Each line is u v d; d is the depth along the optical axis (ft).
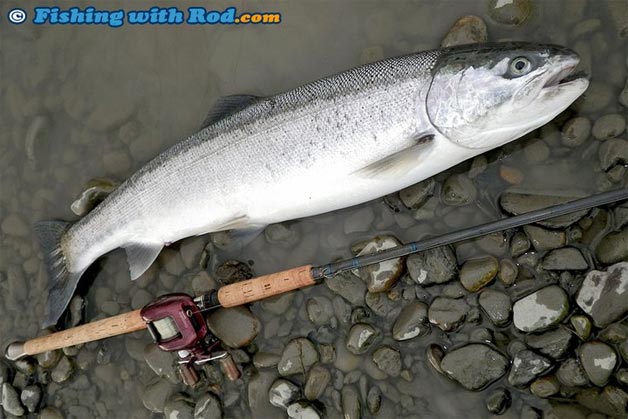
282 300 2.90
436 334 2.69
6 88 3.51
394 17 2.96
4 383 3.25
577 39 2.67
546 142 2.64
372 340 2.75
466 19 2.80
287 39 3.13
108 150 3.32
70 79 3.40
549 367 2.50
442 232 2.74
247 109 2.72
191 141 2.82
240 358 2.93
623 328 2.43
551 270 2.55
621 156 2.52
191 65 3.25
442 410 2.67
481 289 2.62
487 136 2.46
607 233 2.51
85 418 3.16
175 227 2.90
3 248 3.42
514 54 2.37
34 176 3.41
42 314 3.29
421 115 2.47
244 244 3.00
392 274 2.70
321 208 2.68
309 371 2.81
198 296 2.92
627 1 2.60
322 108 2.57
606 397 2.43
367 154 2.53
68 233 3.11
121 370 3.14
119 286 3.21
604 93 2.59
